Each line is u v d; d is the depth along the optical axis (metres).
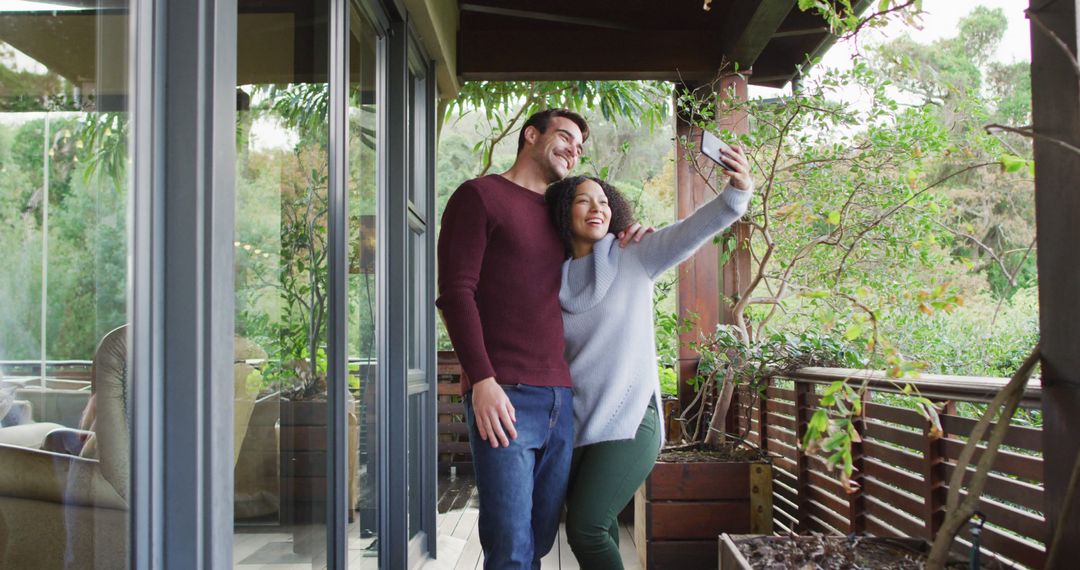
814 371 3.15
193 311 1.21
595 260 2.11
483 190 2.03
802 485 3.50
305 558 1.93
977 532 1.50
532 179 2.23
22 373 0.97
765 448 4.21
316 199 2.04
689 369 4.34
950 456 2.24
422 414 3.69
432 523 3.71
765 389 4.10
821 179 3.80
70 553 1.04
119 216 1.12
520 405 1.97
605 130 15.38
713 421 3.72
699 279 4.29
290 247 1.84
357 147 2.55
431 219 3.87
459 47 4.29
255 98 1.62
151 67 1.19
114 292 1.11
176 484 1.21
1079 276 1.37
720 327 3.71
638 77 4.35
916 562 1.78
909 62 2.69
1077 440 1.38
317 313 2.04
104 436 1.09
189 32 1.23
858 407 1.40
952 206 3.68
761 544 1.90
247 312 1.58
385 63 3.04
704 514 3.20
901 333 3.91
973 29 14.73
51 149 1.00
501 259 2.02
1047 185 1.45
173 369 1.21
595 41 4.28
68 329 1.03
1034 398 1.74
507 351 1.99
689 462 3.22
